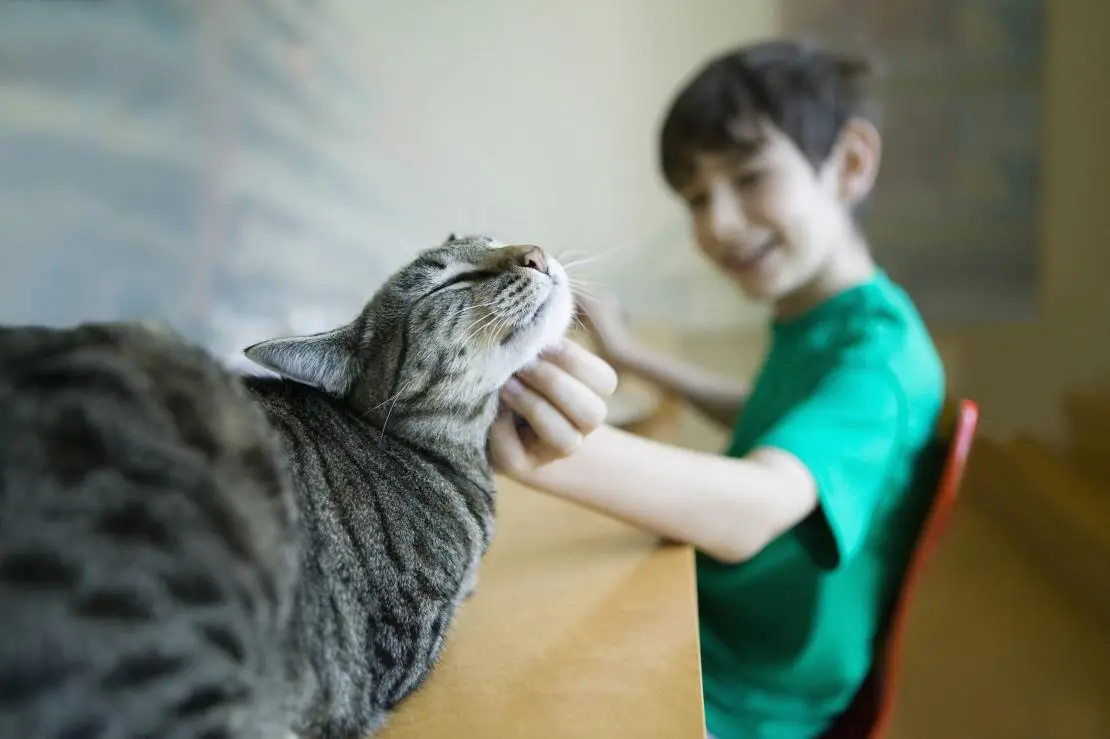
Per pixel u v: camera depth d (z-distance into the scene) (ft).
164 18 4.69
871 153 4.52
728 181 4.29
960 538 8.14
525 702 2.15
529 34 8.10
